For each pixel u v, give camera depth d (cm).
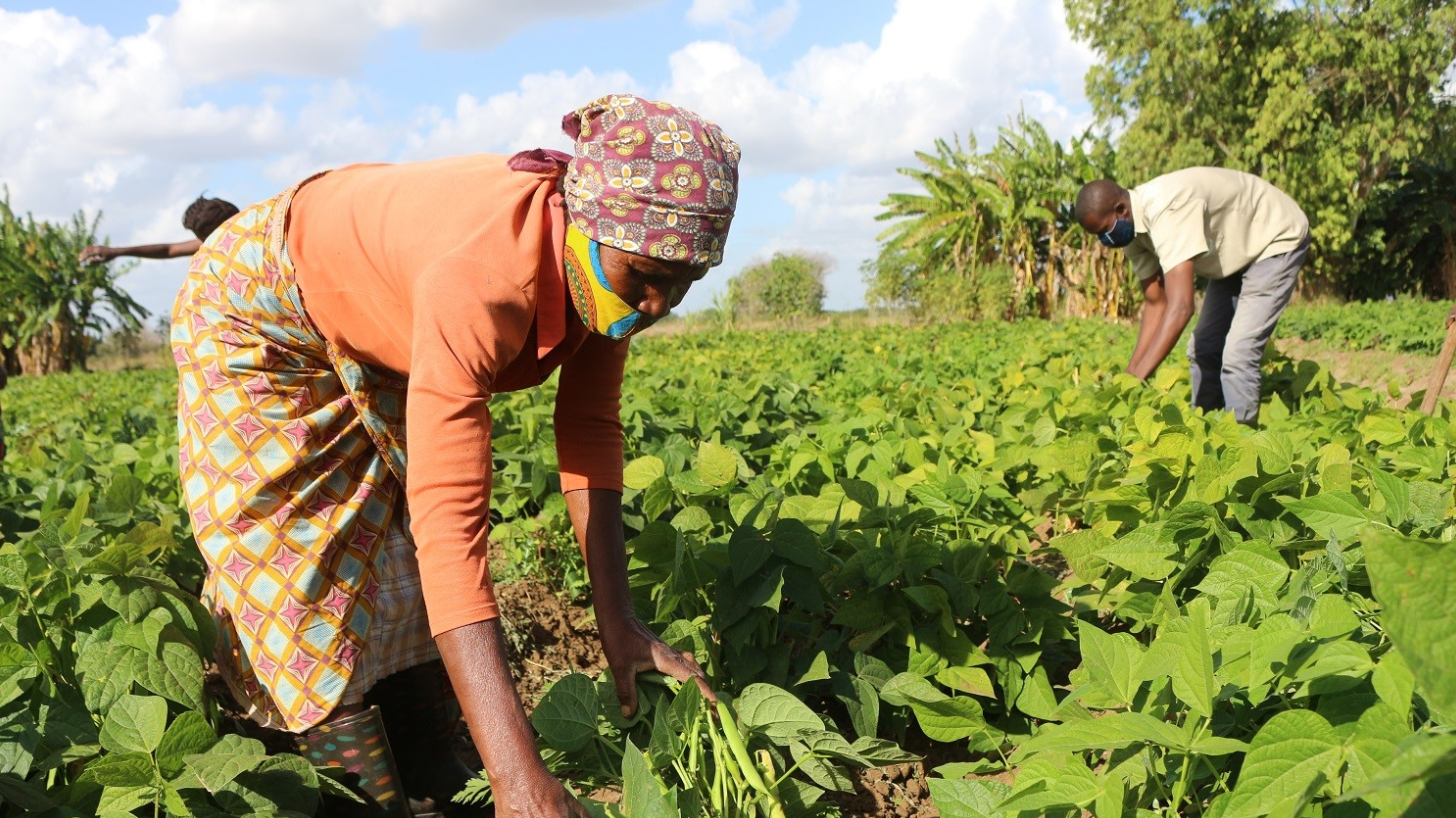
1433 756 122
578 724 246
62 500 421
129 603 255
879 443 399
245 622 232
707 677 288
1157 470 344
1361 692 187
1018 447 429
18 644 241
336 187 227
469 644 181
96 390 1565
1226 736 216
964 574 308
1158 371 671
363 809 240
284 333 229
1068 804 195
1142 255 614
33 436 930
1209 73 2759
